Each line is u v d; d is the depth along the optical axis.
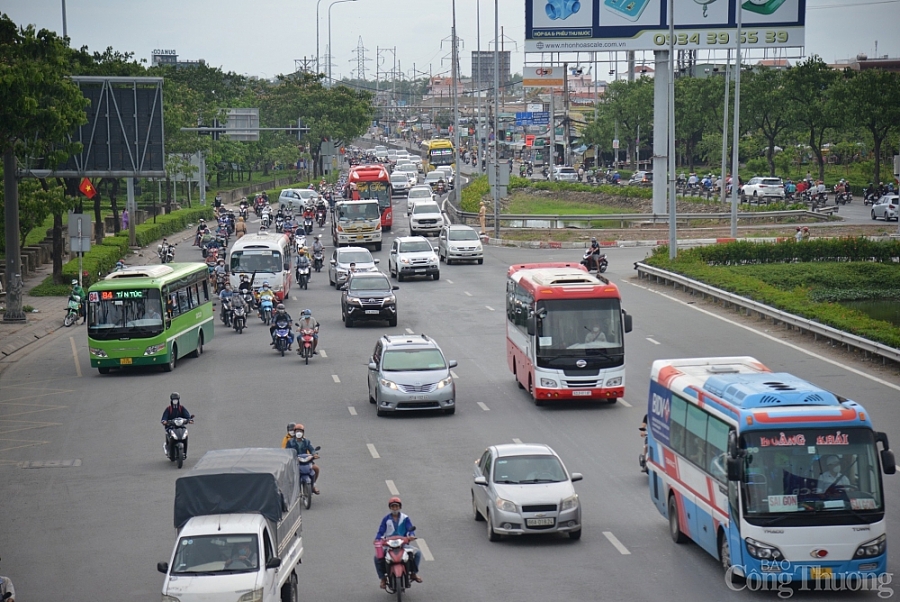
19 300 58.34
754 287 57.09
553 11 95.75
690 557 23.80
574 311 38.59
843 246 71.06
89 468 32.47
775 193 110.19
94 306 45.72
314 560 24.06
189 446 34.44
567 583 22.20
